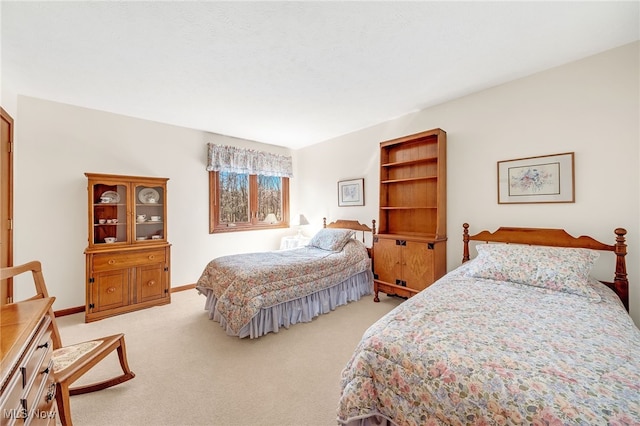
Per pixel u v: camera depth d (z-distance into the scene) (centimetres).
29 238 280
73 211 305
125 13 163
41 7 156
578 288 174
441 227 297
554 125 238
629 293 205
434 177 304
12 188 266
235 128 401
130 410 157
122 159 339
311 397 169
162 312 309
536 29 184
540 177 244
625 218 207
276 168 492
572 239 224
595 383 88
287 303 274
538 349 109
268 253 353
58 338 160
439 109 315
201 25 175
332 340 243
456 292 180
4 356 75
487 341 115
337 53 211
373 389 119
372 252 357
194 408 159
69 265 303
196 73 238
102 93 277
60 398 131
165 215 344
